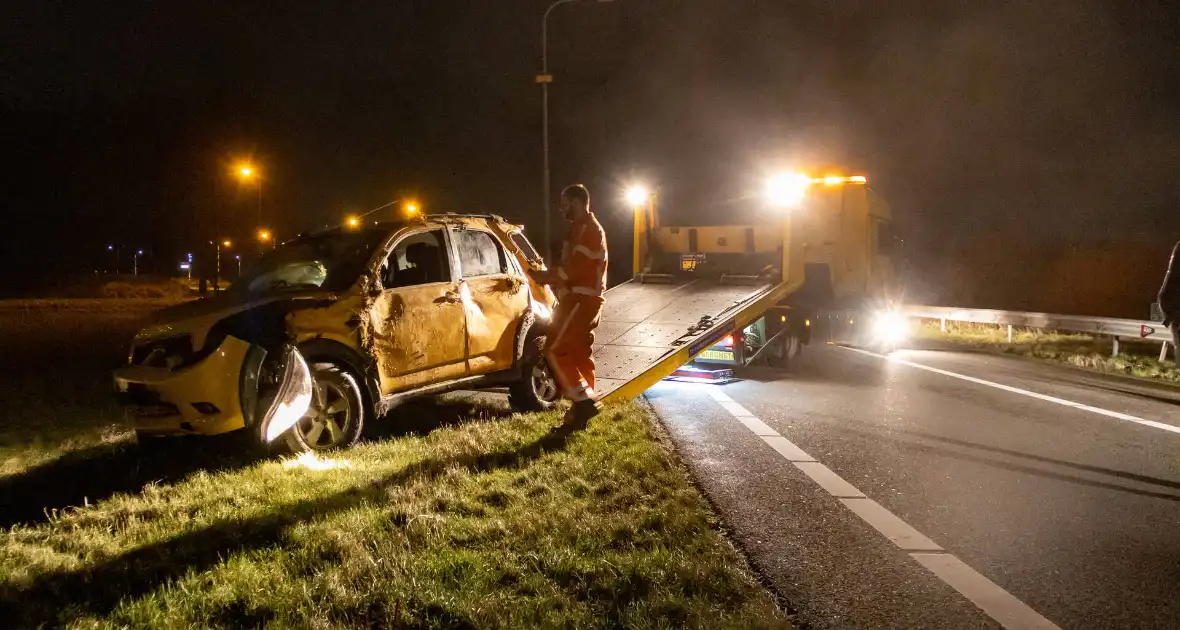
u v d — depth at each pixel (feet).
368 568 13.14
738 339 37.04
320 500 16.83
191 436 23.39
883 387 36.94
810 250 50.49
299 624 11.37
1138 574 14.44
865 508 18.07
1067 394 35.50
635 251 45.98
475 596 12.17
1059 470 21.84
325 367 21.56
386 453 21.36
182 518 15.94
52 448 22.56
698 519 16.33
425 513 15.88
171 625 11.31
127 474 19.84
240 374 20.52
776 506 18.11
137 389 20.67
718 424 27.66
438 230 25.52
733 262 45.01
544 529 15.24
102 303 132.36
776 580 13.89
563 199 23.27
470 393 32.14
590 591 12.59
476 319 25.76
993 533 16.56
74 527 15.70
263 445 20.71
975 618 12.53
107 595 12.46
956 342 64.49
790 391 35.40
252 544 14.47
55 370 39.81
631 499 17.40
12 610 11.87
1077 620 12.54
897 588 13.64
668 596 12.22
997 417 29.68
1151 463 22.76
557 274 22.90
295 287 24.02
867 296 52.42
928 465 22.17
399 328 23.31
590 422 25.18
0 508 17.47
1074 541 16.15
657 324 34.42
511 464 20.21
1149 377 42.83
